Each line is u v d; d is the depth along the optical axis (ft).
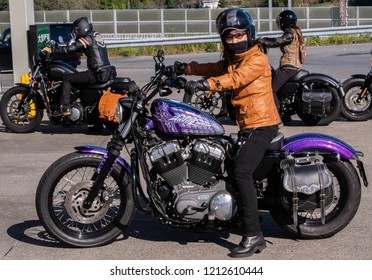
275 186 18.07
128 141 18.10
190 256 17.80
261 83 17.29
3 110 36.11
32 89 35.50
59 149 32.17
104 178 17.70
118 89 33.45
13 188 25.02
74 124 34.88
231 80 16.80
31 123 36.19
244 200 17.20
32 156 30.63
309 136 18.33
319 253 17.87
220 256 17.76
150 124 17.61
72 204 18.04
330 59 75.56
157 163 17.30
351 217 18.53
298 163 17.71
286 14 33.83
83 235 18.34
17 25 46.11
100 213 18.19
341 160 18.37
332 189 17.69
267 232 19.58
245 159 17.10
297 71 34.30
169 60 82.43
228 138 17.62
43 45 47.01
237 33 16.88
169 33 151.02
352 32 104.63
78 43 33.65
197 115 17.25
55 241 19.11
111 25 152.66
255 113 17.25
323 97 35.29
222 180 17.61
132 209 18.28
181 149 17.31
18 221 21.12
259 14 147.95
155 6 244.01
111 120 33.32
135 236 19.42
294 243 18.63
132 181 17.66
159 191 17.47
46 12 150.92
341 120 38.63
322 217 17.65
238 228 18.16
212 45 96.37
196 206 17.28
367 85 37.09
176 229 19.93
